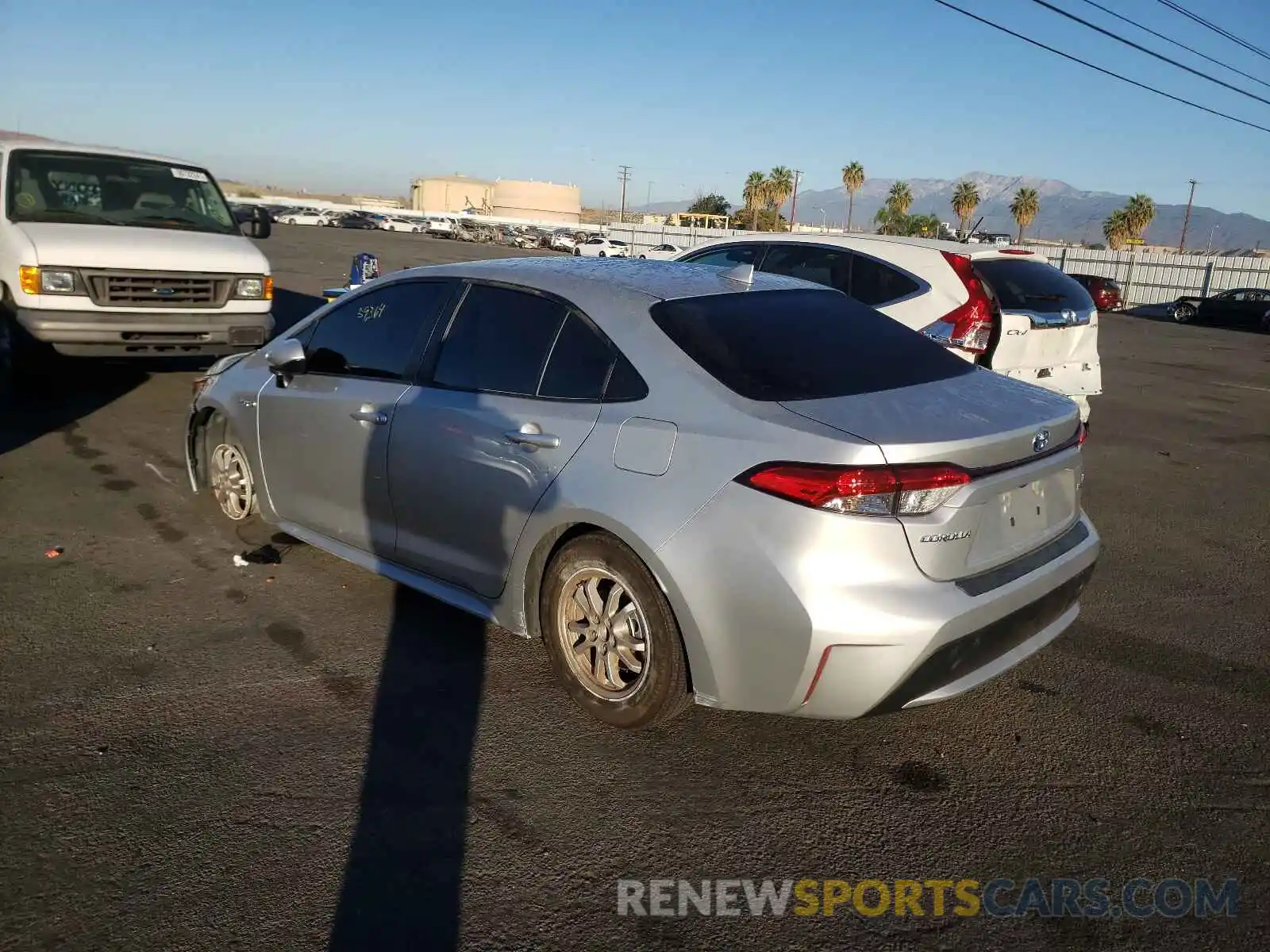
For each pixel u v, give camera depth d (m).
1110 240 66.31
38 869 2.73
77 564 4.95
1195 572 5.55
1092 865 2.91
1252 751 3.56
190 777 3.19
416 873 2.77
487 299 4.05
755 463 3.01
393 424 4.14
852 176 81.25
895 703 3.00
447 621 4.43
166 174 9.34
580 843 2.93
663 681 3.27
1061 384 7.35
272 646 4.14
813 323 3.82
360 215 61.28
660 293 3.70
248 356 5.37
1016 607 3.15
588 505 3.32
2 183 8.45
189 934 2.51
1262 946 2.59
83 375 9.65
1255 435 10.01
